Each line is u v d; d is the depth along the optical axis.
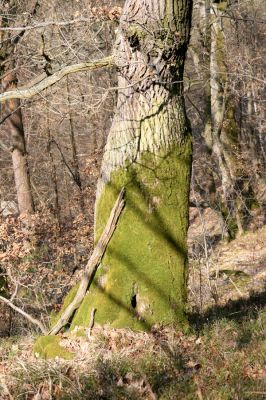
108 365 6.10
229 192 17.80
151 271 7.08
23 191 14.28
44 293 11.53
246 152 18.83
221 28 16.36
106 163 7.38
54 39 11.60
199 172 17.86
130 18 6.99
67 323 7.33
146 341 6.75
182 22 7.15
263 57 17.00
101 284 7.12
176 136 7.29
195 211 21.08
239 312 8.16
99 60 7.30
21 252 10.94
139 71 7.08
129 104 7.20
